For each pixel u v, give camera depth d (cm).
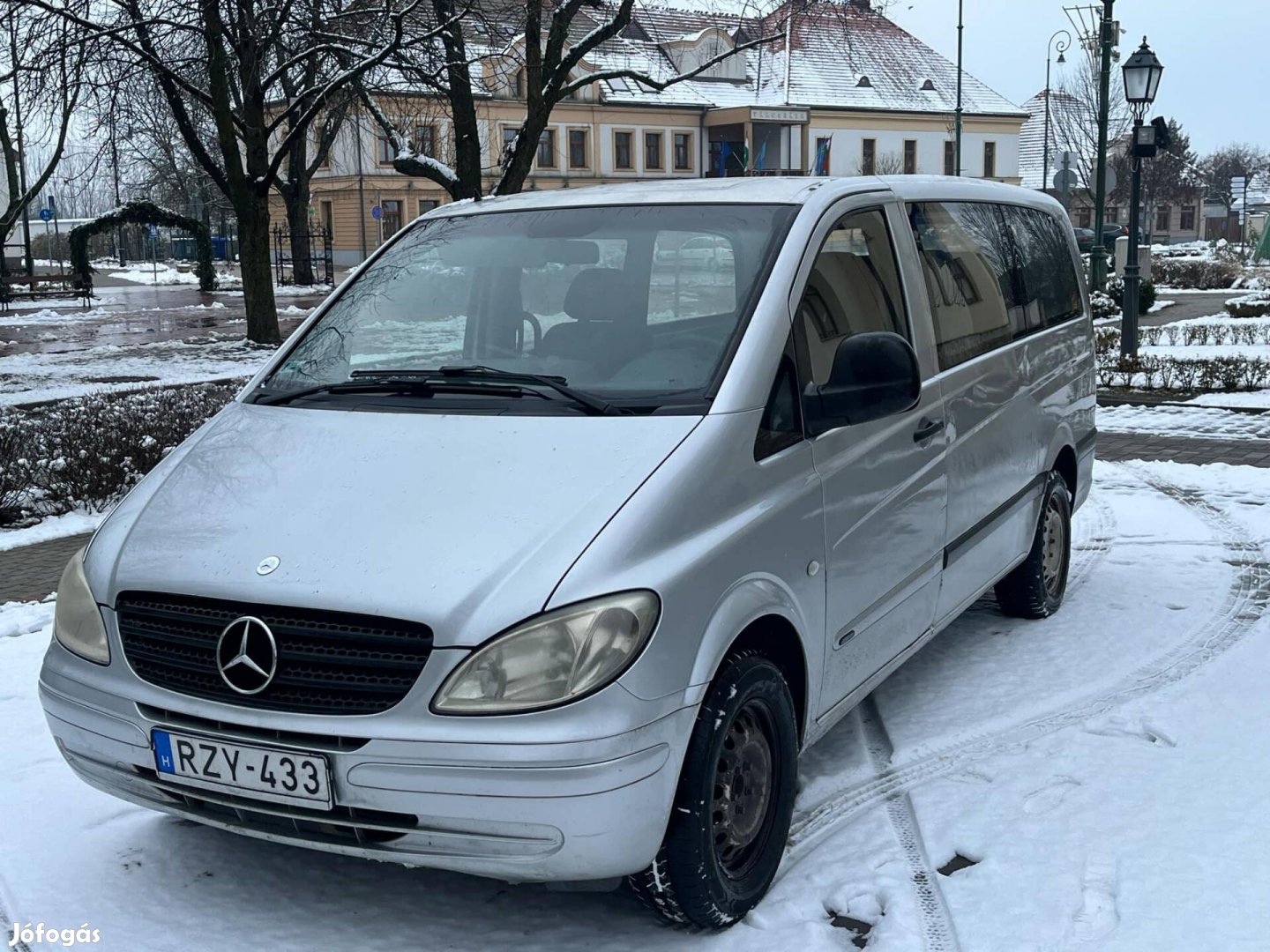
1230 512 818
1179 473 949
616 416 352
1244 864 359
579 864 296
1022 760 438
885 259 446
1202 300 3219
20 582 723
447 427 362
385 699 299
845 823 396
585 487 325
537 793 288
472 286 428
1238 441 1101
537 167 6128
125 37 1939
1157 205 9325
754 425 352
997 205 575
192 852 390
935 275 480
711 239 403
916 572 444
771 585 345
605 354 381
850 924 341
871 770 436
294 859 385
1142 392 1416
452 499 329
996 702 496
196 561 328
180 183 3994
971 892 349
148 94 2103
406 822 301
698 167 6575
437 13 1995
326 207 6175
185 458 389
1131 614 605
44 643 597
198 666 317
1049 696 501
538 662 292
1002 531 532
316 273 5738
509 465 338
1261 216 8856
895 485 421
